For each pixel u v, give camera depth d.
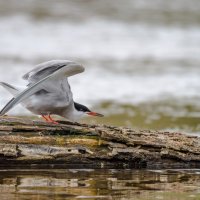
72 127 11.59
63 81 11.91
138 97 21.36
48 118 12.59
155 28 36.91
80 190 10.08
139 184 10.58
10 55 29.12
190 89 22.98
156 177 11.09
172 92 22.41
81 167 11.50
